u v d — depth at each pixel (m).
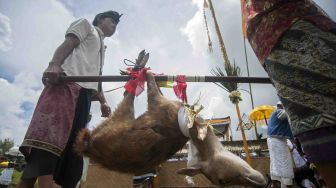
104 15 3.38
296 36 1.34
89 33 2.98
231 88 6.34
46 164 2.38
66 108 2.58
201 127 1.99
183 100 2.47
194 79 2.53
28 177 2.35
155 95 2.28
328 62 1.24
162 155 2.15
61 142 2.47
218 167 1.90
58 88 2.62
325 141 1.20
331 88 1.21
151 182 6.82
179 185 7.38
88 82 2.79
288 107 1.34
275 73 1.40
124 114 2.20
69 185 2.70
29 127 2.46
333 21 1.40
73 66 2.75
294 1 1.42
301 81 1.29
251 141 8.30
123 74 2.63
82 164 2.80
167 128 2.11
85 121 2.87
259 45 1.50
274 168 5.15
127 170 2.14
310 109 1.24
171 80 2.50
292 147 6.09
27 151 2.45
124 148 2.03
